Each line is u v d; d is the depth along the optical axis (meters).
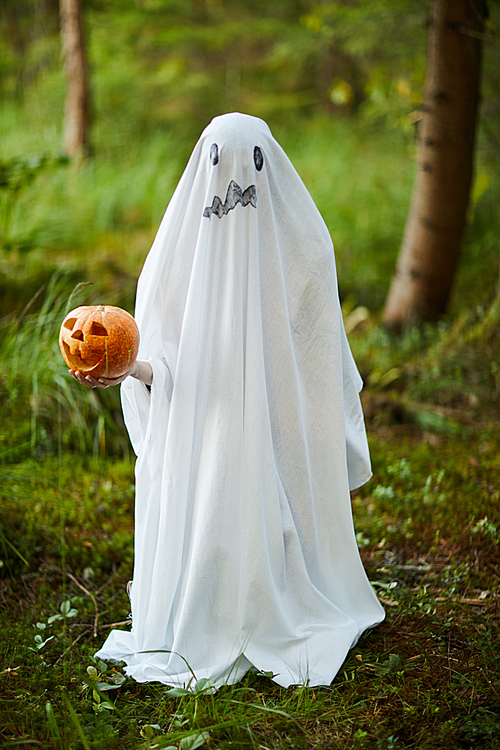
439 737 2.13
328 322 2.37
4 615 2.84
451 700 2.30
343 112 12.65
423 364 5.38
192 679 2.32
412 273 5.99
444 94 5.43
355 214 8.30
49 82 11.23
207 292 2.22
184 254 2.23
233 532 2.28
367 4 6.92
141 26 12.43
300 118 12.82
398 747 2.10
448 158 5.59
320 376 2.40
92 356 2.02
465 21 5.19
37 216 6.82
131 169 8.97
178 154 10.11
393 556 3.27
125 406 2.40
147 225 7.78
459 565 3.15
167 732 2.20
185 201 2.23
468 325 5.60
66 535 3.46
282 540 2.37
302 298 2.34
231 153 2.12
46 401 4.38
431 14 5.38
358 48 7.47
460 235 5.86
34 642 2.66
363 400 5.15
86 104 9.18
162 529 2.28
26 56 13.53
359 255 7.75
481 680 2.40
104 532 3.54
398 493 3.83
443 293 6.02
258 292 2.23
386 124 8.98
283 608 2.41
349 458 2.64
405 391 5.23
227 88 13.81
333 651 2.42
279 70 14.02
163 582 2.30
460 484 3.96
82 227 7.36
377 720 2.22
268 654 2.39
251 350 2.24
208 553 2.26
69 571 3.22
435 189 5.70
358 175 9.14
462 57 5.30
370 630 2.70
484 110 7.93
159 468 2.30
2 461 3.83
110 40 12.17
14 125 9.65
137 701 2.35
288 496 2.44
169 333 2.28
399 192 8.56
